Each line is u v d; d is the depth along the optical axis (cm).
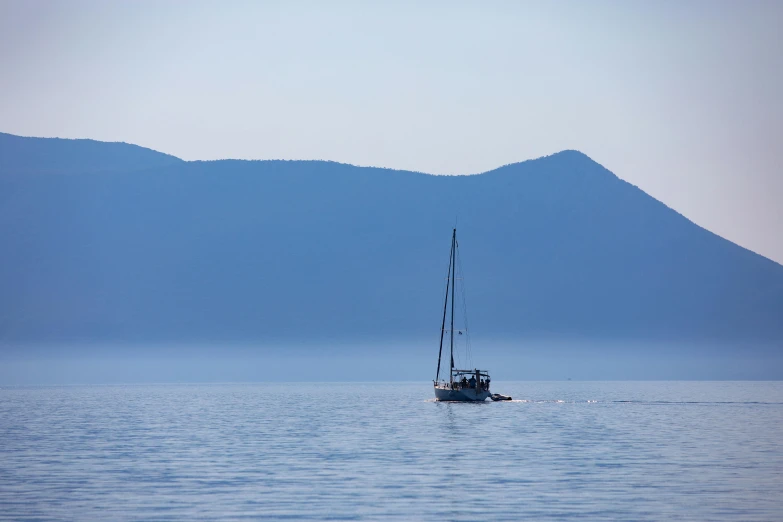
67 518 15825
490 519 15738
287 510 16350
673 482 18788
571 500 17100
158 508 16512
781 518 15762
